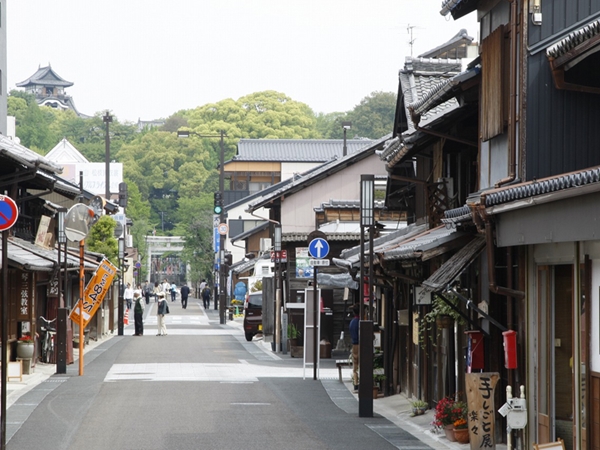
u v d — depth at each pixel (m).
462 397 15.67
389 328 22.69
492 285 12.01
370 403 17.28
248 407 18.31
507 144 13.51
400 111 21.81
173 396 20.00
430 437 14.66
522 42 13.00
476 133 16.94
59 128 138.50
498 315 13.62
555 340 11.85
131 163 123.75
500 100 13.62
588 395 10.51
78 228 24.70
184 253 99.56
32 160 21.45
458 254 13.43
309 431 15.23
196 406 18.34
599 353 10.28
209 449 13.37
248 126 122.62
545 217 9.89
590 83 12.77
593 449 10.40
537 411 12.16
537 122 12.94
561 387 11.76
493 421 12.68
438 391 17.67
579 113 12.98
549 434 11.80
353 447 13.62
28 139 128.62
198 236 92.69
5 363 12.55
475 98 15.43
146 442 13.93
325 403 19.39
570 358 11.59
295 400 19.78
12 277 24.84
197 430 15.16
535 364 12.22
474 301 14.80
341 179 43.97
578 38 11.61
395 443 14.02
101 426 15.54
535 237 10.20
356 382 21.97
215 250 77.62
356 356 22.09
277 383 23.36
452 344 16.44
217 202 61.59
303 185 43.72
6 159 21.33
